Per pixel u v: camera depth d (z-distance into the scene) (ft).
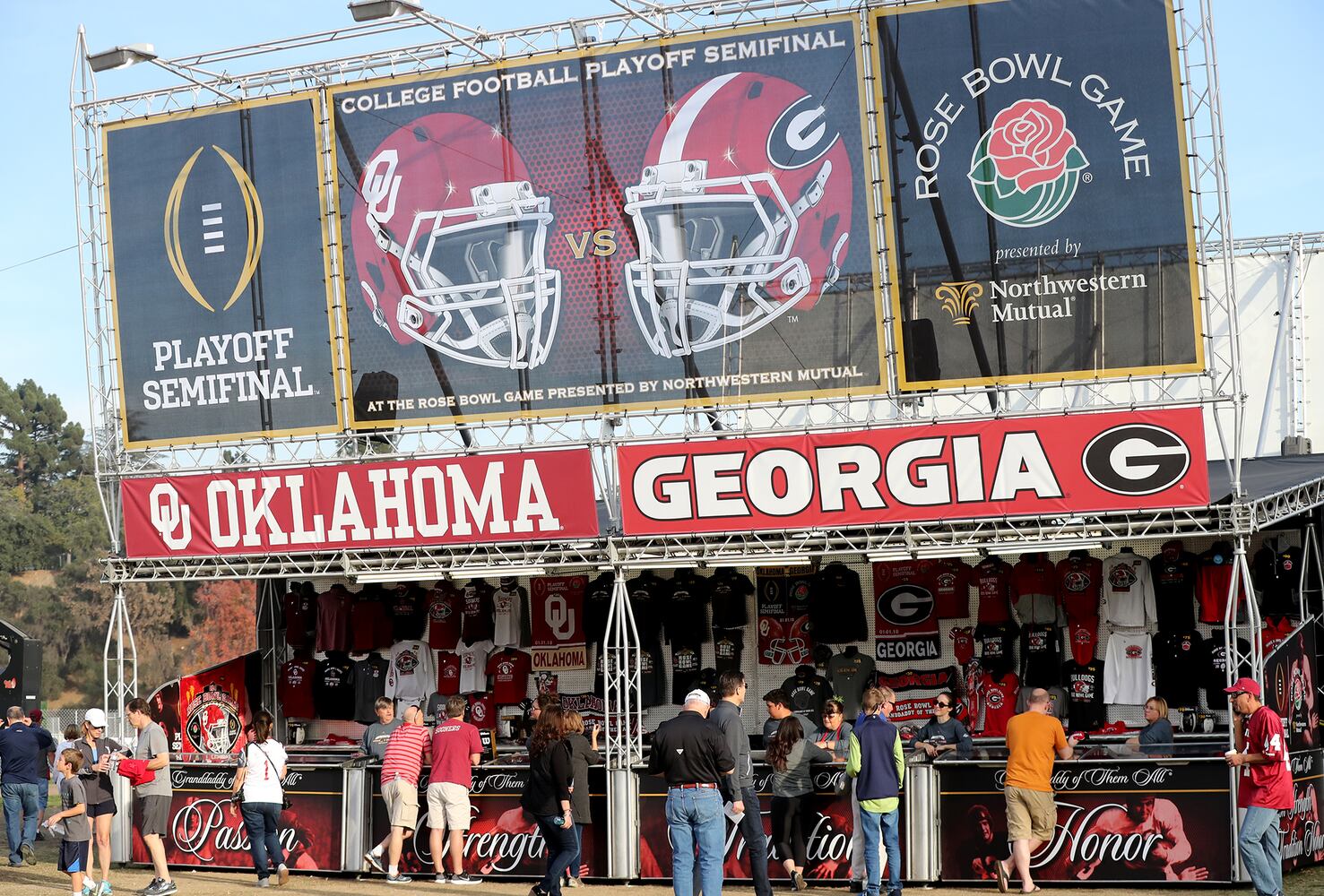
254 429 52.65
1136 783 42.91
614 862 46.70
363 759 50.60
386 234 51.44
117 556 53.42
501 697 58.49
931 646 54.85
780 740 44.78
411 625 59.82
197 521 51.96
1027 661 53.67
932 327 46.78
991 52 46.57
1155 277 45.21
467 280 50.62
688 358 48.65
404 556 50.85
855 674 54.80
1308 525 52.13
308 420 52.16
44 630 217.56
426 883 47.52
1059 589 53.42
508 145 50.31
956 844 44.11
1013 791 42.34
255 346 52.65
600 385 49.32
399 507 49.80
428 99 51.11
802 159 47.88
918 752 46.26
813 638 54.90
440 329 50.88
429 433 51.01
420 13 46.50
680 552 48.01
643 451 47.47
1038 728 42.42
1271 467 54.13
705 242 48.62
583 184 49.62
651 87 49.14
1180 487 43.62
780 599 55.67
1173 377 44.96
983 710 54.03
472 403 50.52
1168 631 52.80
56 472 256.11
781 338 47.96
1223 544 51.80
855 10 47.57
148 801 45.78
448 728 47.91
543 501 48.42
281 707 61.21
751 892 44.52
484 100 50.55
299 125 52.37
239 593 194.90
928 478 45.57
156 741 46.16
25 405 259.60
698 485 47.16
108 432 53.98
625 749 47.37
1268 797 36.42
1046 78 46.14
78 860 44.45
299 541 50.90
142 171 53.83
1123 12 45.62
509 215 50.24
